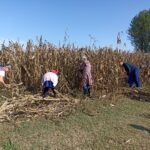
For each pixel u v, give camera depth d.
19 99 14.08
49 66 18.58
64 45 19.55
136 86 20.56
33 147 9.98
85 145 10.52
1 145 9.91
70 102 15.06
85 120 13.20
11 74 18.17
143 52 27.70
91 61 19.66
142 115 14.91
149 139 11.58
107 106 16.06
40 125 12.11
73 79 19.19
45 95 15.74
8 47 18.81
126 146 10.72
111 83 19.94
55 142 10.56
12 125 11.92
